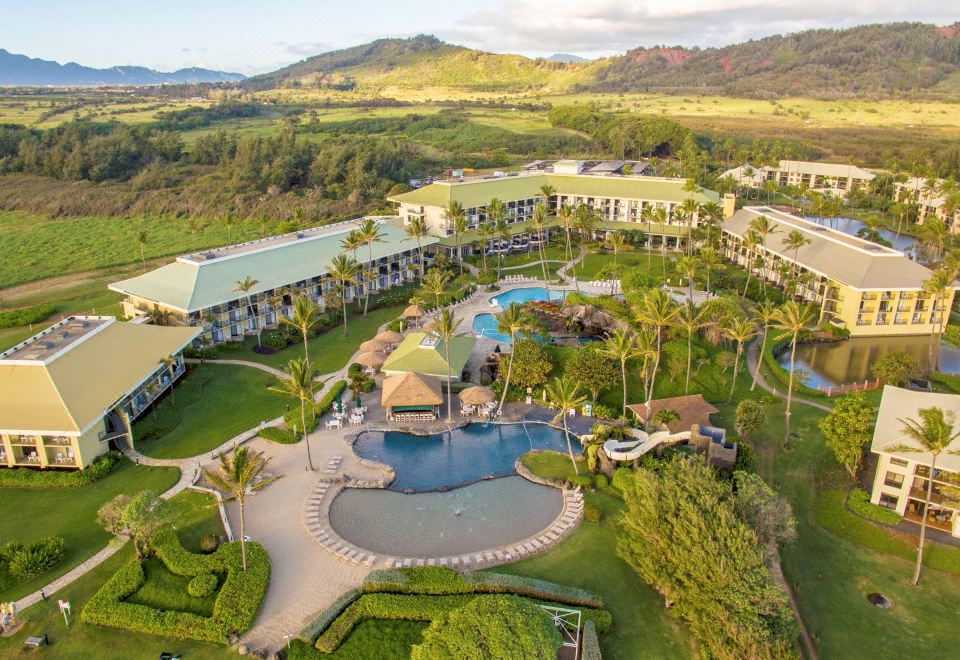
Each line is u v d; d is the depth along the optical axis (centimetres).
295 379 6619
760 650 4269
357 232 11825
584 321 10825
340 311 11669
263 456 7075
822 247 12294
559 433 7838
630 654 4628
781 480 6925
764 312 8981
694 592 4716
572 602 4972
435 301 11812
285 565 5456
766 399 8638
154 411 7844
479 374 9200
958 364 10075
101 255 15525
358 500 6456
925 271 10912
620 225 15812
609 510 6272
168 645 4581
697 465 5603
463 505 6412
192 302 9650
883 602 5306
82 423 6500
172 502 6172
